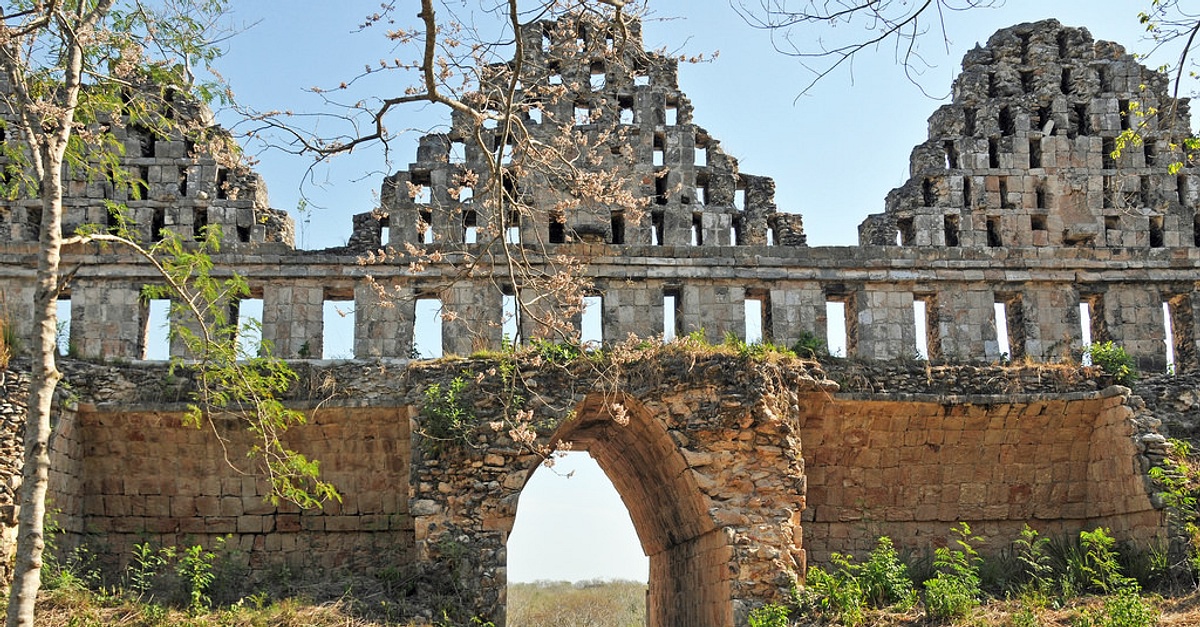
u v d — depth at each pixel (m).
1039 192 34.12
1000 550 27.27
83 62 18.72
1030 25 35.34
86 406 25.66
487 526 23.67
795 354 27.33
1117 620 20.22
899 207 34.09
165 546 26.44
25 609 14.62
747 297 32.94
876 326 32.03
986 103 34.50
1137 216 33.91
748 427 24.12
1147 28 13.30
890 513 27.25
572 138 32.66
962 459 27.23
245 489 26.66
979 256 32.38
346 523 26.86
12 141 31.20
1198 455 26.19
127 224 31.73
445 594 22.92
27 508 14.94
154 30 19.33
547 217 32.59
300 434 26.34
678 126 33.91
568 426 25.75
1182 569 23.20
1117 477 26.23
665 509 27.98
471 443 24.05
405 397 25.53
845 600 22.17
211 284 19.64
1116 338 32.28
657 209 33.31
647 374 24.78
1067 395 26.73
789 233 33.88
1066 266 32.44
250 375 20.48
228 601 22.53
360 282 31.73
